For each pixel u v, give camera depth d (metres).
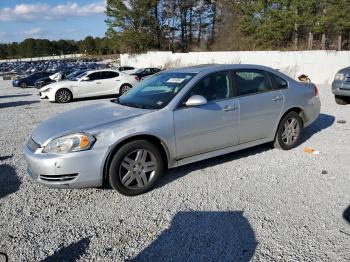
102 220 3.57
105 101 5.24
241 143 4.99
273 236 3.14
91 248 3.09
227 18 45.75
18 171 5.15
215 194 4.05
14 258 2.98
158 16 53.53
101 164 3.84
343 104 10.05
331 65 19.45
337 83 9.65
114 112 4.33
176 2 54.53
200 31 56.97
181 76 4.79
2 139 7.36
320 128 7.09
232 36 42.75
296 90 5.57
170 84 4.70
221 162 5.13
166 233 3.28
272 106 5.20
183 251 2.99
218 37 48.62
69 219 3.62
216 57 29.44
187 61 33.91
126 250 3.04
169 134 4.19
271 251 2.92
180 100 4.35
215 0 52.06
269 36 34.56
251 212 3.59
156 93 4.69
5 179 4.84
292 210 3.60
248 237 3.14
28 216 3.72
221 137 4.70
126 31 49.84
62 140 3.77
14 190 4.43
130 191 4.06
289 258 2.82
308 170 4.70
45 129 4.15
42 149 3.83
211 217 3.53
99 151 3.80
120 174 3.97
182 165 4.61
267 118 5.18
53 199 4.12
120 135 3.88
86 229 3.41
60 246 3.14
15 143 6.93
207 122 4.50
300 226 3.29
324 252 2.88
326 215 3.47
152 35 52.28
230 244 3.05
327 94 13.05
